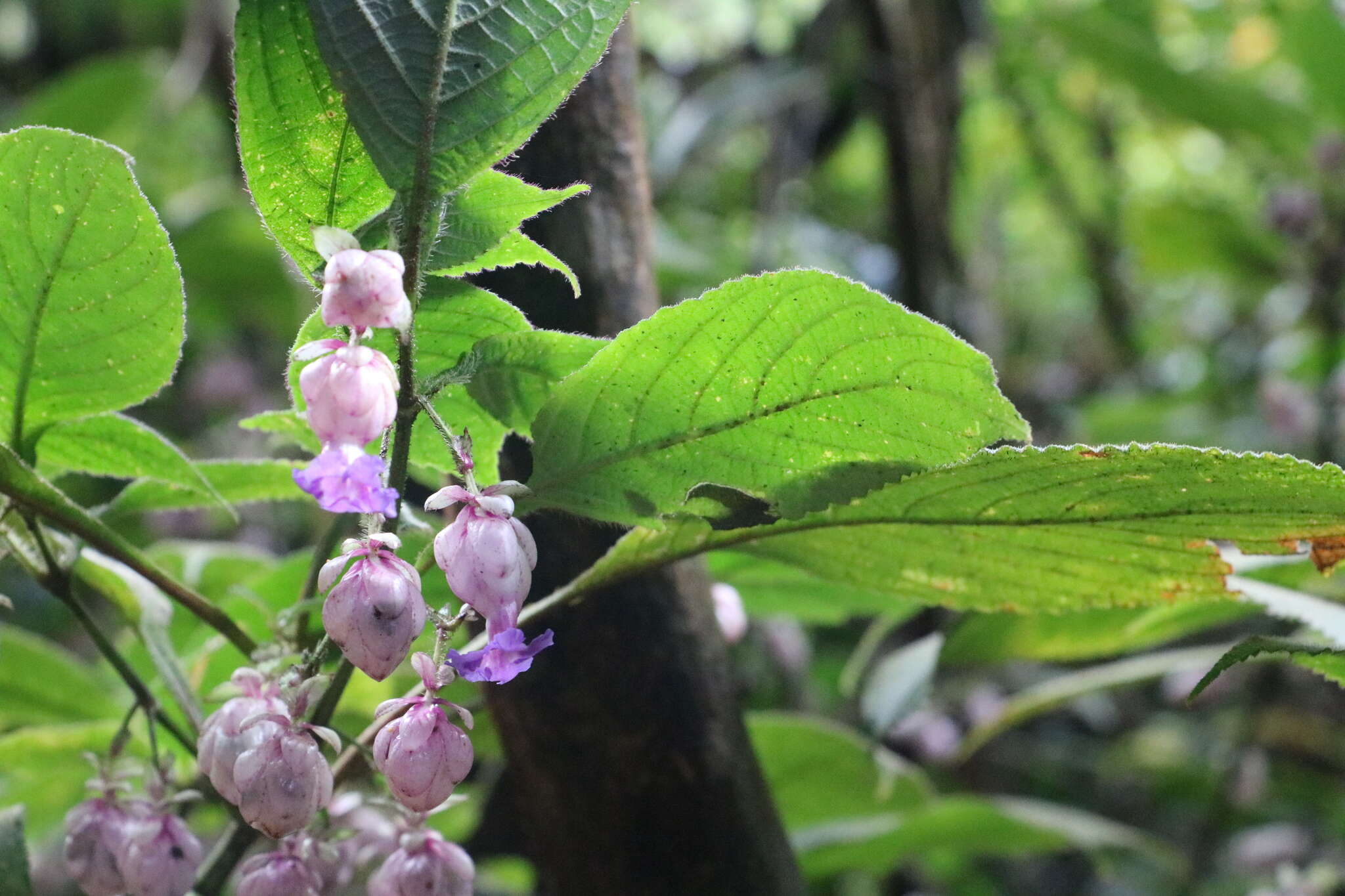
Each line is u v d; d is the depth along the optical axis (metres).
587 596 0.71
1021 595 0.69
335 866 0.66
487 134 0.61
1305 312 1.86
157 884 0.66
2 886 0.69
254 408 2.10
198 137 2.26
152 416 2.08
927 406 0.63
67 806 0.92
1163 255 1.95
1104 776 1.96
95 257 0.63
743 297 0.61
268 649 0.66
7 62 2.50
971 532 0.66
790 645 1.47
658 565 0.68
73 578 0.74
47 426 0.67
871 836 0.98
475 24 0.61
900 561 0.68
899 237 1.48
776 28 2.14
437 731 0.60
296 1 0.60
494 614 0.60
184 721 0.78
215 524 1.80
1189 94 1.72
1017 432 0.63
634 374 0.63
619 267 0.73
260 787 0.61
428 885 0.65
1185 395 1.98
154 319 0.64
